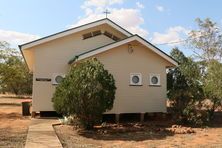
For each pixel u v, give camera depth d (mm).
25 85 53625
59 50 19891
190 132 15203
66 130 14938
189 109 17703
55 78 19562
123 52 19125
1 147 10922
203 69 21938
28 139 12203
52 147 10797
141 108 19203
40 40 19188
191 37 29016
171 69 22359
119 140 13172
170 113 19703
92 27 20641
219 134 14758
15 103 34531
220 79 15242
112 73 18750
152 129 15836
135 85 19219
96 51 18234
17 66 35312
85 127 15070
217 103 19219
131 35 20297
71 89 14461
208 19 28484
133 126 16734
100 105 14469
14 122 17266
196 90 18234
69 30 19766
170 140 13211
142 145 12148
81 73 14609
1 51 34094
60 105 14805
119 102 18703
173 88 20984
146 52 19656
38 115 19625
